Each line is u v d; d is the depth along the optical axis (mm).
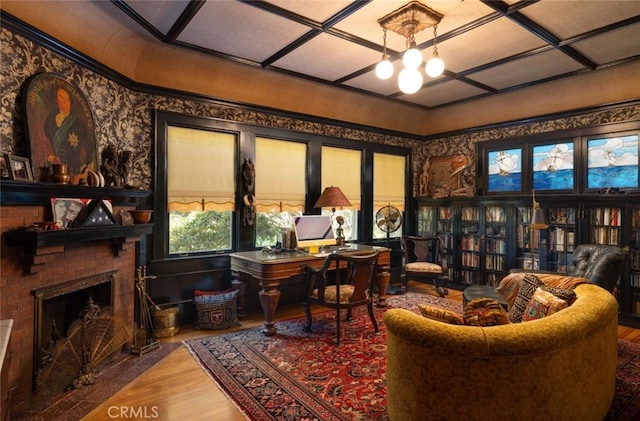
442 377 1604
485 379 1554
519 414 1574
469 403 1575
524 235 4613
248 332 3471
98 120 2979
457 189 5535
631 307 3711
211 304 3561
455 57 3555
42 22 2393
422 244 5277
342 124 4984
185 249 3867
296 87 4367
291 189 4566
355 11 2688
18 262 2104
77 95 2707
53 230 2117
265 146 4348
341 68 3889
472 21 2822
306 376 2572
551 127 4582
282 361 2814
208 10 2686
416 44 3252
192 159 3818
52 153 2447
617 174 4016
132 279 3178
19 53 2264
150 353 2936
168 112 3635
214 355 2924
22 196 2086
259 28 2975
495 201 4805
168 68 3549
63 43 2543
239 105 4090
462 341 1555
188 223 3889
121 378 2525
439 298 4707
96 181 2621
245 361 2814
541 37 3066
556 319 1694
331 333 3432
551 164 4570
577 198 4031
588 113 4258
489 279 5004
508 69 3875
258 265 3391
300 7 2648
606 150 4102
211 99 3889
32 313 2199
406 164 5840
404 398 1727
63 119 2557
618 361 2854
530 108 4711
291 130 4520
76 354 2447
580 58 3525
